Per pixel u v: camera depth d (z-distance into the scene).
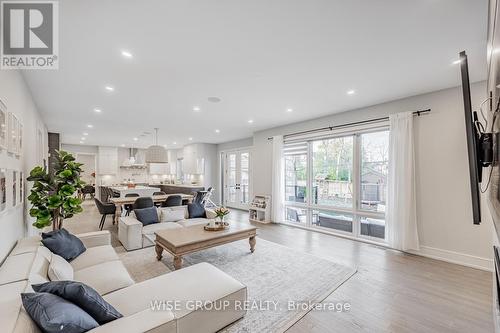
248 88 3.35
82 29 1.99
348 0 1.67
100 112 4.61
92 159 11.45
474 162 1.18
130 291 1.71
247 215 6.98
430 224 3.42
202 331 1.61
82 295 1.22
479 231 3.04
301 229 5.12
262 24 1.94
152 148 6.09
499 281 1.14
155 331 1.19
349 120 4.45
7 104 2.13
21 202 2.74
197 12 1.79
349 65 2.66
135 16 1.83
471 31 2.02
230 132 6.77
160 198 5.75
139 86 3.27
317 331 1.84
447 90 3.31
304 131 5.25
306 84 3.19
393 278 2.74
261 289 2.47
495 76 1.03
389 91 3.44
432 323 1.95
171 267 3.01
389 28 1.99
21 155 2.74
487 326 1.91
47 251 2.08
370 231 4.30
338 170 4.79
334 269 2.98
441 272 2.90
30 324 1.05
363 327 1.89
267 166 6.11
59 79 3.00
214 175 9.34
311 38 2.14
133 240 3.62
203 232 3.33
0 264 1.89
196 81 3.09
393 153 3.73
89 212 7.05
